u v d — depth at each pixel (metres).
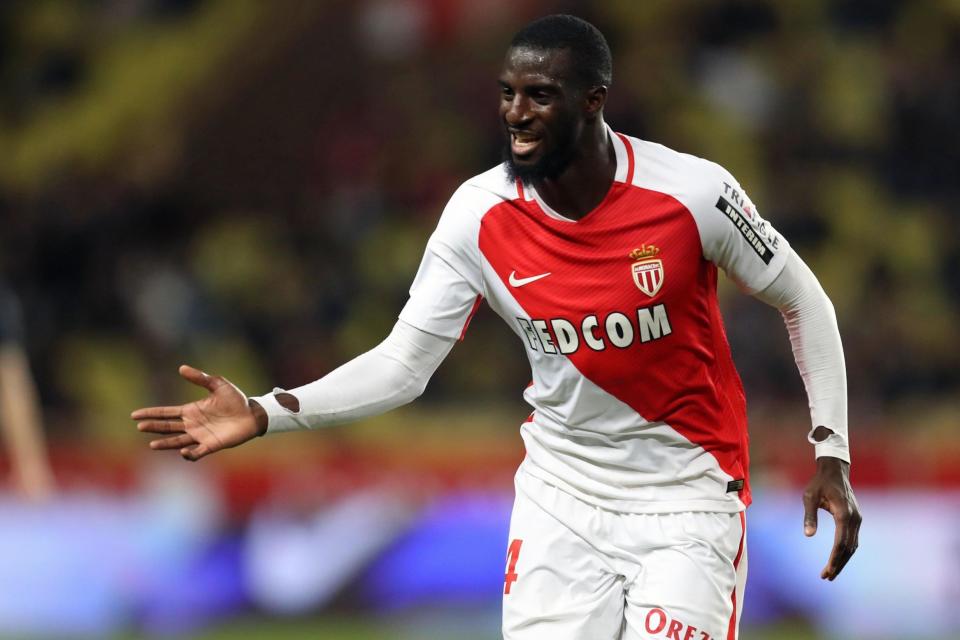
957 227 48.22
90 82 52.38
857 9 53.03
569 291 13.22
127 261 43.41
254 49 49.81
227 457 33.44
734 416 13.89
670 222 13.05
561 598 13.77
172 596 30.47
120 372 41.12
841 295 44.81
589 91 12.83
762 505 31.34
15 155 50.16
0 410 26.75
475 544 31.34
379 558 31.22
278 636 30.08
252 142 48.06
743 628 30.64
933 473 31.98
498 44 49.50
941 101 50.12
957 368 43.16
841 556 13.40
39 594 30.19
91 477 30.77
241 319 42.94
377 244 44.75
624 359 13.27
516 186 13.38
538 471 14.19
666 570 13.41
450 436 37.62
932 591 31.27
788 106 49.69
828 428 13.77
